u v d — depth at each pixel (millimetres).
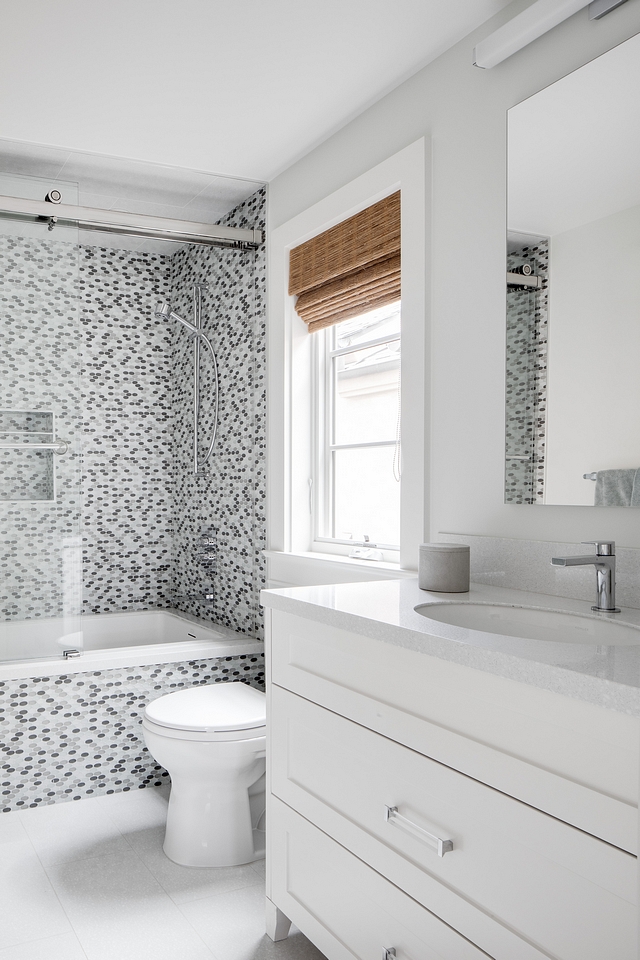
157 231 3234
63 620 3018
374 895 1601
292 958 1916
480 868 1324
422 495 2340
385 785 1575
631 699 1026
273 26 2145
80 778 2920
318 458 3211
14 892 2217
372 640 1627
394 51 2285
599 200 1749
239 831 2410
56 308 3064
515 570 1987
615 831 1078
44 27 2137
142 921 2072
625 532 1715
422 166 2328
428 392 2334
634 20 1696
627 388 1676
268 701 2049
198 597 4055
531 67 1971
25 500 3000
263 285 3416
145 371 4348
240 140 2904
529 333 1952
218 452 3838
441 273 2287
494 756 1295
